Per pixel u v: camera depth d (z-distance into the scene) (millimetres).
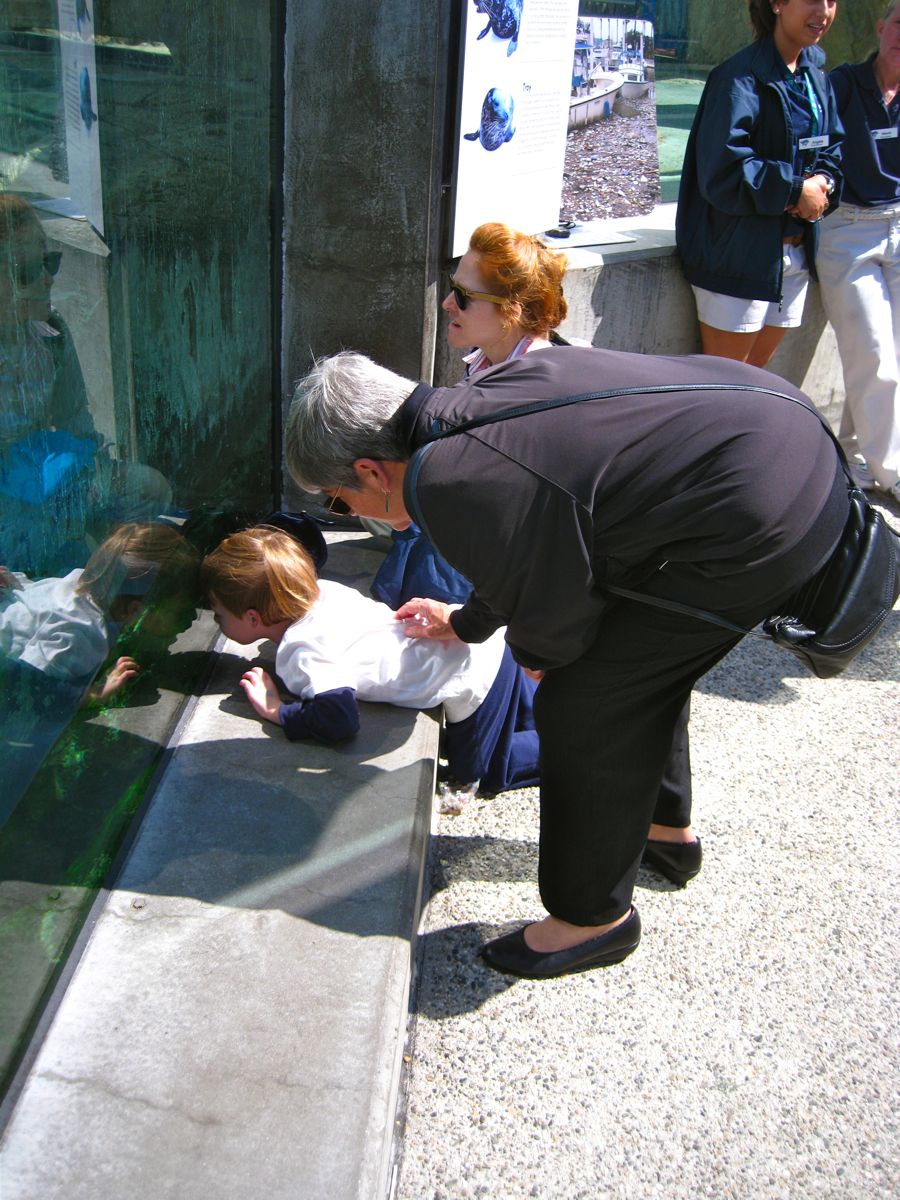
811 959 2316
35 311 1685
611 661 1805
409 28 2719
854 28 6336
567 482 1583
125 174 2039
